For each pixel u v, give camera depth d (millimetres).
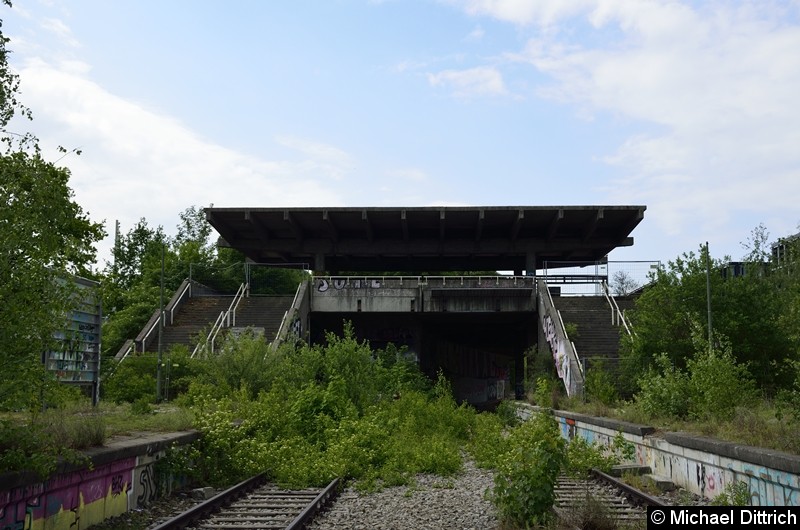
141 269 71125
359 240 54469
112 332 47812
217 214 48531
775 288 28375
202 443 15242
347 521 11336
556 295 45969
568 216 49188
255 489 14445
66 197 9297
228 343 30141
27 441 8633
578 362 34125
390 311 45375
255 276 69875
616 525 10148
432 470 18000
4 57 10789
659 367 27609
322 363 29078
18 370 8375
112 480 11016
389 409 26344
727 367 17391
